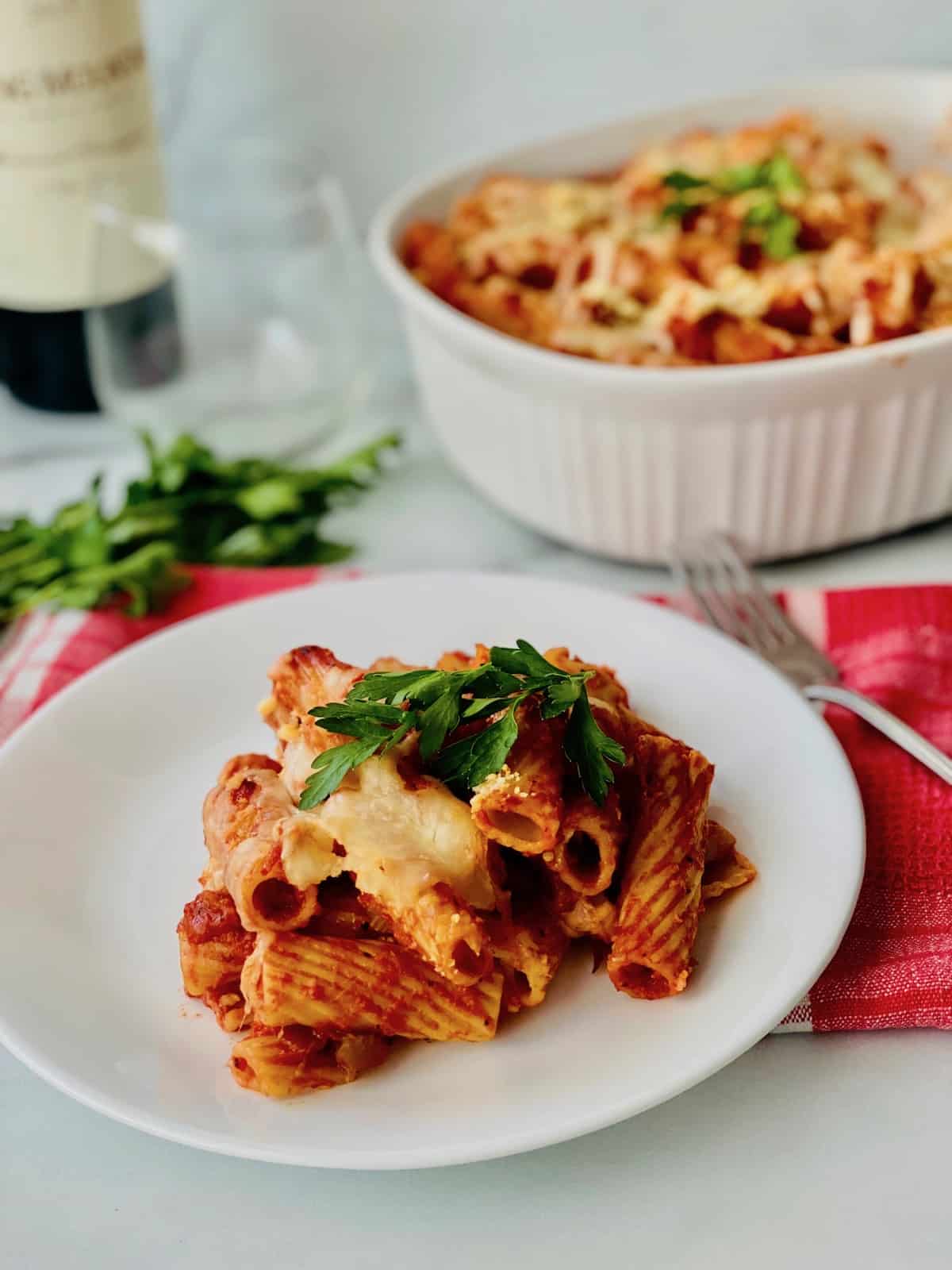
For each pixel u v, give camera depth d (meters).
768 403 0.51
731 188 0.59
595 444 0.53
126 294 0.64
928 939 0.40
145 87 0.62
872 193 0.61
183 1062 0.38
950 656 0.49
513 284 0.58
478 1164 0.37
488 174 0.64
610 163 0.65
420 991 0.37
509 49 0.68
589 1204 0.36
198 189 0.71
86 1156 0.38
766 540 0.55
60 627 0.53
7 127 0.61
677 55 0.67
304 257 0.66
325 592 0.51
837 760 0.43
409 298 0.55
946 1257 0.35
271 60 0.68
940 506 0.56
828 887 0.39
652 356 0.53
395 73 0.68
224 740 0.47
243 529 0.60
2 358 0.69
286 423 0.66
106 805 0.45
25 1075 0.40
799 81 0.64
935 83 0.63
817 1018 0.39
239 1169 0.38
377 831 0.37
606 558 0.58
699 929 0.39
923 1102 0.38
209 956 0.38
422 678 0.39
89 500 0.58
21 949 0.40
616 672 0.47
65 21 0.59
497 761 0.37
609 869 0.38
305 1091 0.37
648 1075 0.36
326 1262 0.36
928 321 0.53
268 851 0.37
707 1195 0.36
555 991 0.39
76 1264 0.36
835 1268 0.35
